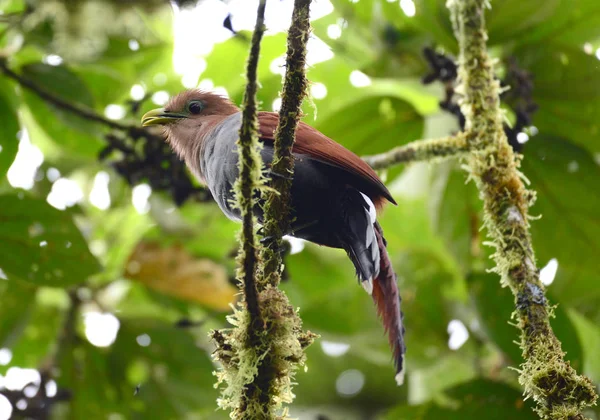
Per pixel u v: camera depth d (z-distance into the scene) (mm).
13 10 12227
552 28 10156
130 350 12688
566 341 9633
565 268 10492
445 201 11008
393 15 10602
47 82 11484
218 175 8961
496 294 10227
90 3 10641
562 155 10250
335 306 12984
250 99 6488
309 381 18672
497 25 9688
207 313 12891
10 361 13398
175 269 12039
